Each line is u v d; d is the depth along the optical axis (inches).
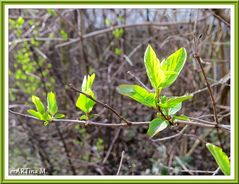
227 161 30.0
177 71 32.5
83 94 37.2
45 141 120.2
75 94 116.7
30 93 120.1
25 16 114.4
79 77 123.1
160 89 33.2
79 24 112.7
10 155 118.6
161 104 32.9
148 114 109.5
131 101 112.7
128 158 109.1
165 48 106.4
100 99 110.6
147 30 123.5
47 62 126.2
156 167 99.7
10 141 122.0
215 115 42.1
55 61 128.6
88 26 130.4
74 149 120.1
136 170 105.9
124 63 109.7
